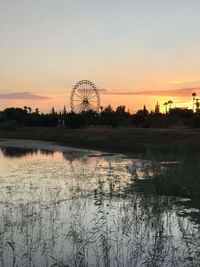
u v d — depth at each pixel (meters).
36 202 17.50
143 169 26.77
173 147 51.31
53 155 41.75
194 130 64.81
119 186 21.28
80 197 18.58
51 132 85.25
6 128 99.44
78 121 90.50
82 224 13.92
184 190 18.77
